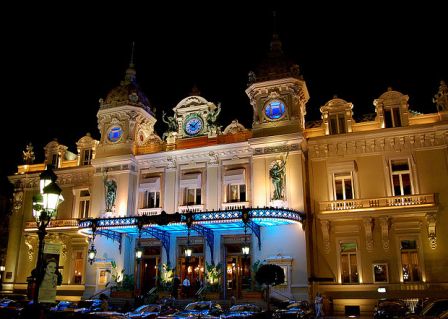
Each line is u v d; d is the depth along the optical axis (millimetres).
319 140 34344
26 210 43250
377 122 33781
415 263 30547
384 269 30906
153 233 34750
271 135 34250
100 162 38719
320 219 32625
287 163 33156
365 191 32625
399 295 29969
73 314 17109
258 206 33219
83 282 38750
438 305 20438
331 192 33344
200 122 38344
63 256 39938
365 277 31141
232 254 34125
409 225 31109
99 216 37531
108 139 39656
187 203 36469
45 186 14047
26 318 11422
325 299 30844
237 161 35719
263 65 36688
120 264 35906
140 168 38781
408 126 32281
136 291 34875
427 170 31594
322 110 35375
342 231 32500
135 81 42656
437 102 32906
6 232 56406
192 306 25188
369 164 33094
